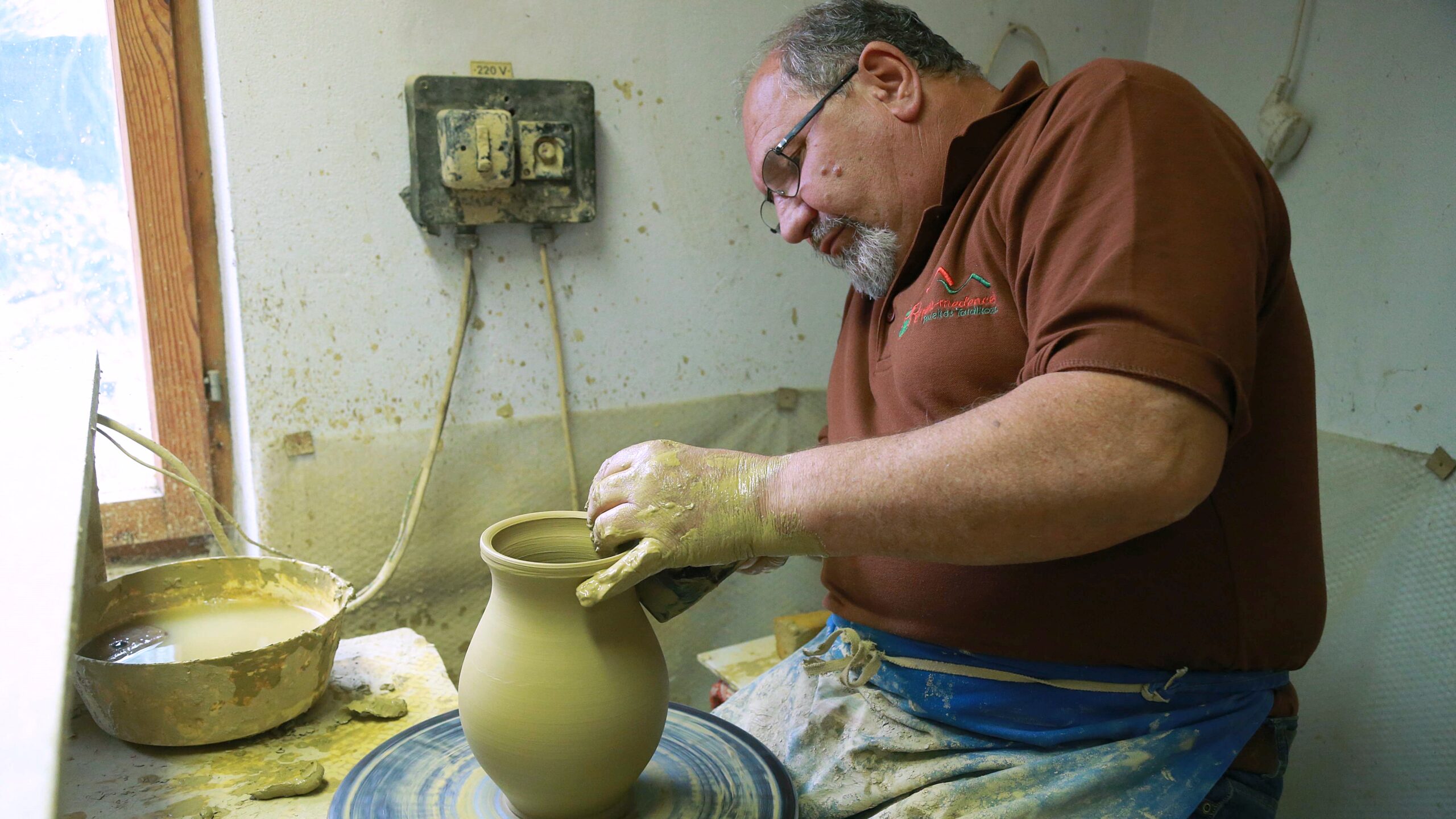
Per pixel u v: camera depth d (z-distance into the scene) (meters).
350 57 1.73
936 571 1.15
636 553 0.88
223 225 1.77
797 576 2.36
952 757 1.12
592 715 0.89
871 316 1.37
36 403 1.14
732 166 2.11
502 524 1.02
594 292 2.03
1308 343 1.11
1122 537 0.86
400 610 1.96
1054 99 1.06
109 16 1.70
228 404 1.90
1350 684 1.92
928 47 1.27
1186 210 0.88
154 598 1.31
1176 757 1.05
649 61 1.98
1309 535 1.09
